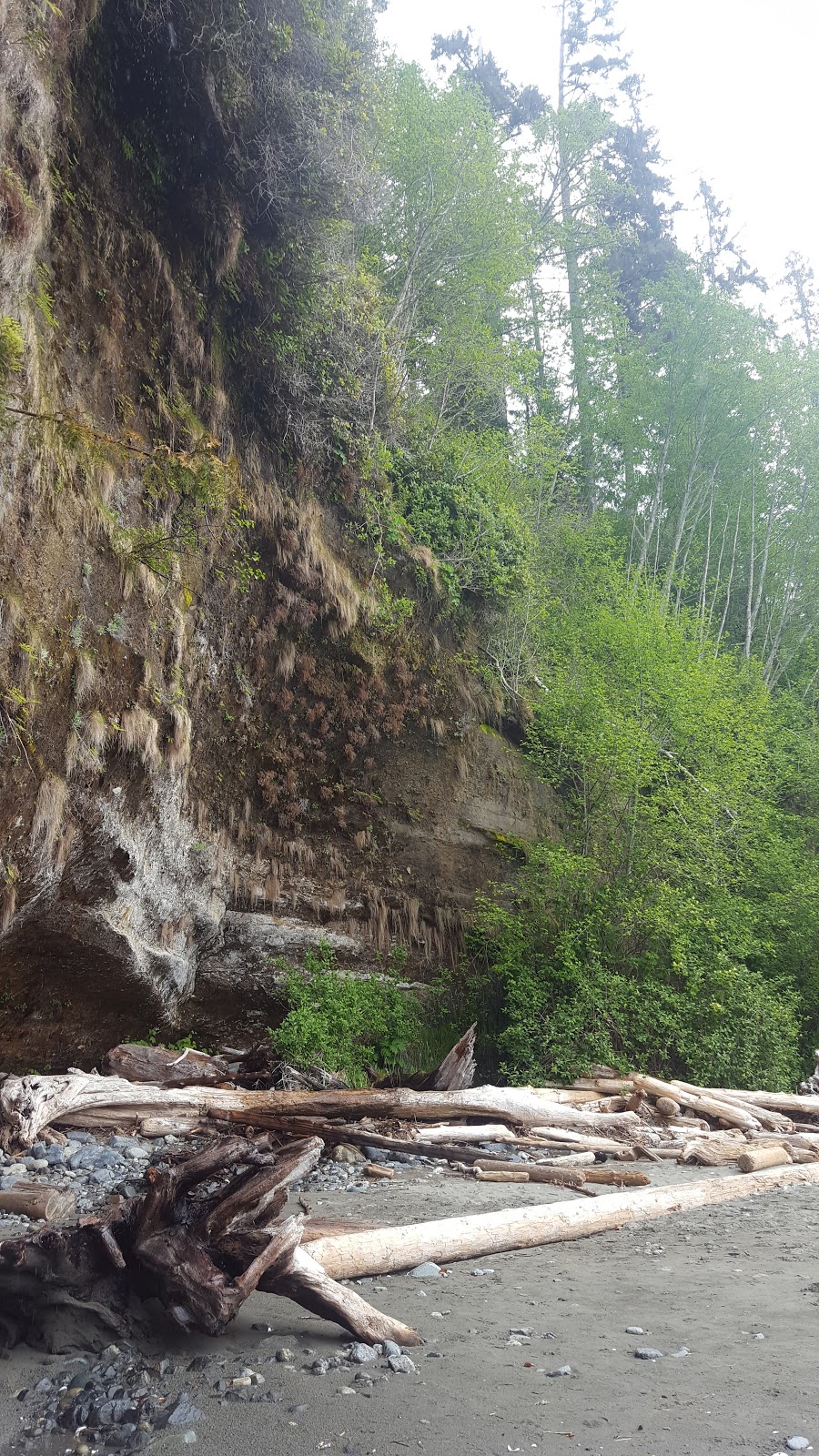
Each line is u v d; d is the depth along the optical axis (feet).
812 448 77.05
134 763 29.17
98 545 28.04
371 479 44.93
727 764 48.26
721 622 76.74
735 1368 11.94
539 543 62.64
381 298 55.21
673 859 43.78
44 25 26.22
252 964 38.32
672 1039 40.52
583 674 50.47
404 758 44.16
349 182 40.11
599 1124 30.96
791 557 80.74
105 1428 10.23
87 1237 13.10
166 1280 12.67
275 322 39.63
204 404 35.14
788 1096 37.88
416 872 43.73
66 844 26.66
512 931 42.16
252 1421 10.37
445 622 47.57
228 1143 14.26
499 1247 18.30
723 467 80.23
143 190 32.50
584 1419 10.39
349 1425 10.25
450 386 64.80
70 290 28.58
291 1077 31.76
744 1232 20.35
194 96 32.71
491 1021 42.60
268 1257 12.94
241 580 37.50
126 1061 29.19
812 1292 15.52
